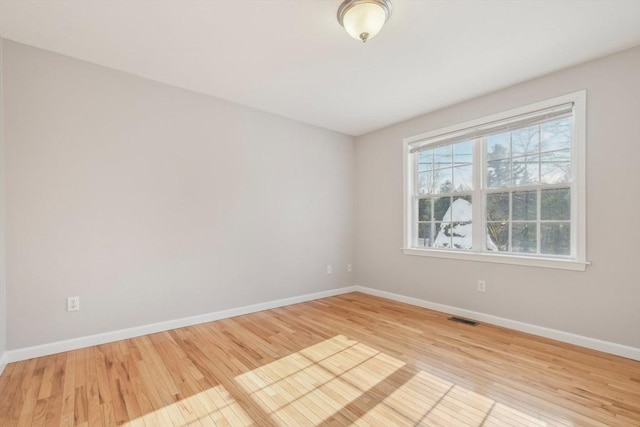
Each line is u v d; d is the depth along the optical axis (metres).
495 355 2.42
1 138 2.23
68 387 1.96
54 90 2.48
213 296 3.33
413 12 1.97
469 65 2.65
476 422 1.62
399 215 4.13
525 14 1.99
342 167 4.64
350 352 2.49
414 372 2.16
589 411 1.71
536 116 2.87
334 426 1.60
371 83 3.00
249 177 3.63
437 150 3.77
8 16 2.02
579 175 2.60
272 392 1.92
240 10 1.97
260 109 3.71
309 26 2.14
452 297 3.52
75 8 1.94
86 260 2.60
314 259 4.29
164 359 2.37
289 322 3.26
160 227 2.99
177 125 3.10
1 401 1.81
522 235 3.02
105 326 2.68
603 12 1.96
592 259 2.54
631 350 2.34
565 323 2.68
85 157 2.61
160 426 1.61
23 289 2.34
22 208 2.34
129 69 2.76
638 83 2.34
